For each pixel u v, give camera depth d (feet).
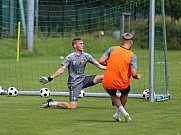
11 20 267.39
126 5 181.37
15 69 192.44
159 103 105.29
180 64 225.56
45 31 284.82
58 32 279.49
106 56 83.15
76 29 288.30
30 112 91.97
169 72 184.03
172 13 348.59
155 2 114.32
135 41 251.60
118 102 82.07
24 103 103.86
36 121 82.53
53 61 232.53
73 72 97.60
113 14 253.44
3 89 127.03
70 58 96.94
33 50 260.42
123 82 81.10
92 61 98.27
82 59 97.40
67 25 288.92
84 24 274.16
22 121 82.43
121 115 88.94
